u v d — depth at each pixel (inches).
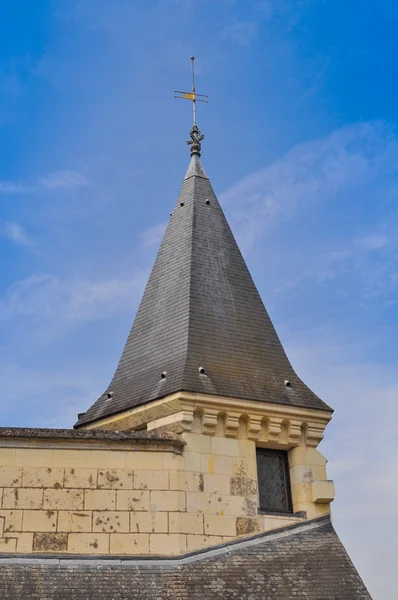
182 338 896.9
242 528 796.0
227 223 1050.1
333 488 861.2
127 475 765.3
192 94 1152.2
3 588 681.6
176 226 1035.9
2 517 721.6
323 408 890.1
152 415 843.4
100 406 935.0
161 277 1002.1
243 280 998.4
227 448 826.2
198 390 824.3
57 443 758.5
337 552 808.9
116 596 698.2
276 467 871.1
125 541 741.3
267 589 740.0
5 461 741.3
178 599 706.2
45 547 720.3
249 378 884.0
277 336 966.4
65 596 687.7
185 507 773.9
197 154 1109.7
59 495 741.3
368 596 757.9
